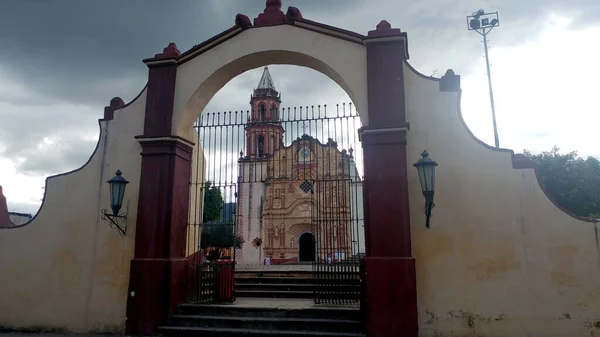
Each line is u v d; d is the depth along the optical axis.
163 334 8.58
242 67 9.91
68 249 9.59
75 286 9.38
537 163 31.16
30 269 9.66
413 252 8.18
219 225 10.01
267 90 36.69
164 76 9.83
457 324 7.84
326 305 9.10
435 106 8.69
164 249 9.02
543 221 7.91
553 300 7.63
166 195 9.24
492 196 8.17
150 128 9.57
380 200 8.24
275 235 36.44
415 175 8.45
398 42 8.84
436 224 8.23
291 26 9.52
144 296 8.80
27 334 9.13
